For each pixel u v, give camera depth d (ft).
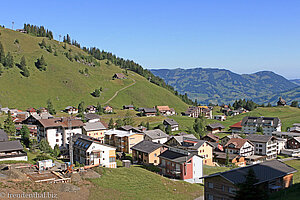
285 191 148.97
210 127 522.06
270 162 176.35
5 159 209.77
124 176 196.44
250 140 386.52
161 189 188.44
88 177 179.63
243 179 147.54
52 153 278.87
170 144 348.18
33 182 152.87
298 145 408.05
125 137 343.05
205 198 161.48
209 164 314.55
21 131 303.07
